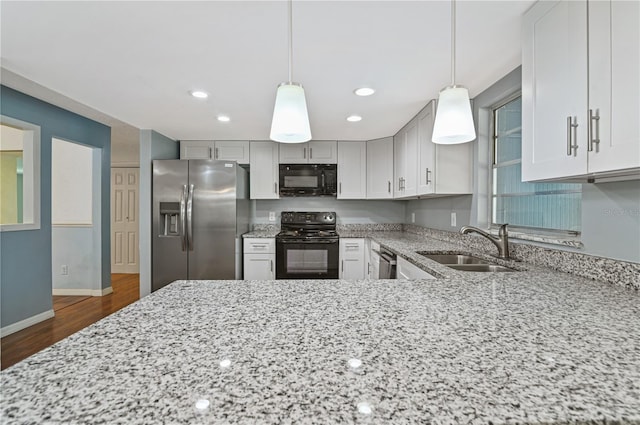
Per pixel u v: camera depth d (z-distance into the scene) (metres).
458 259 2.38
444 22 1.48
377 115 2.91
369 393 0.50
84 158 4.11
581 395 0.50
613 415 0.45
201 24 1.49
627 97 0.95
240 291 1.11
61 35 1.59
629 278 1.18
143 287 3.41
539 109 1.31
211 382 0.53
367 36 1.60
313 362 0.59
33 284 2.94
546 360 0.61
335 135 3.72
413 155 2.96
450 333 0.73
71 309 3.49
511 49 1.73
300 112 1.17
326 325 0.78
